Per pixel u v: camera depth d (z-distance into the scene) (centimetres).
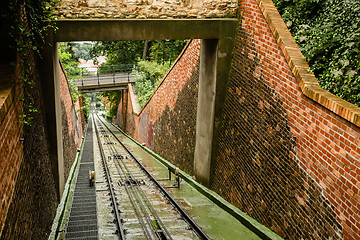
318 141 542
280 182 657
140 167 1572
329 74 709
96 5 858
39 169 691
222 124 984
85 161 1845
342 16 750
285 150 644
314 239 549
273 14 728
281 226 653
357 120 446
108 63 4006
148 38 887
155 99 1923
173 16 907
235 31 926
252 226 730
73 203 989
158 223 808
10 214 418
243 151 830
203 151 1095
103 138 3156
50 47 830
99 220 844
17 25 559
